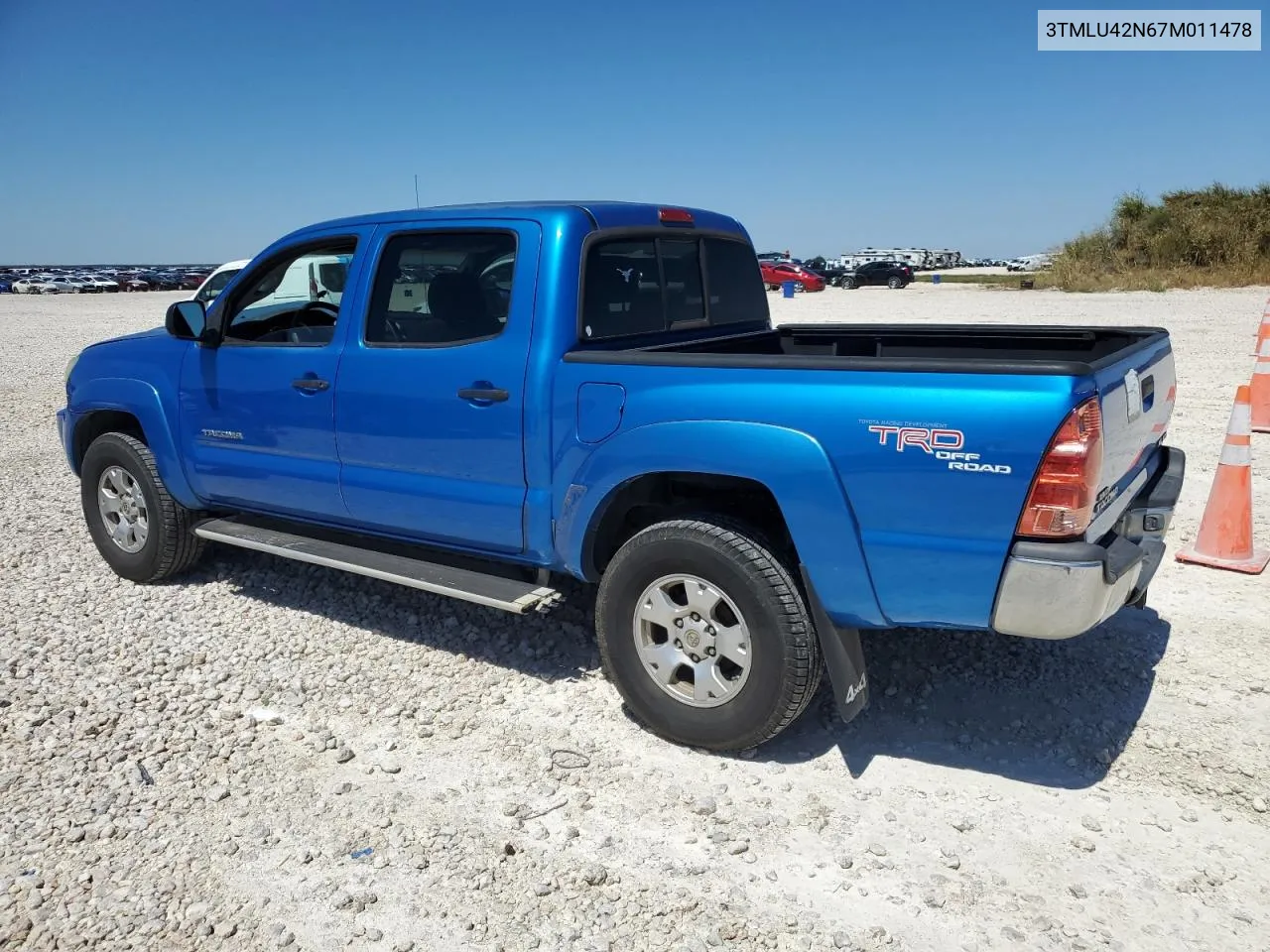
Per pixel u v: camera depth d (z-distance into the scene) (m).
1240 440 5.60
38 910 2.98
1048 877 3.06
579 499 3.92
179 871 3.15
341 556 4.75
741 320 5.30
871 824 3.35
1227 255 33.06
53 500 7.93
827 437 3.35
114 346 5.79
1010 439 3.07
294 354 4.80
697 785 3.59
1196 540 5.83
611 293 4.26
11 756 3.87
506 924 2.89
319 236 4.81
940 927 2.85
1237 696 4.16
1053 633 3.17
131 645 4.91
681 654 3.78
